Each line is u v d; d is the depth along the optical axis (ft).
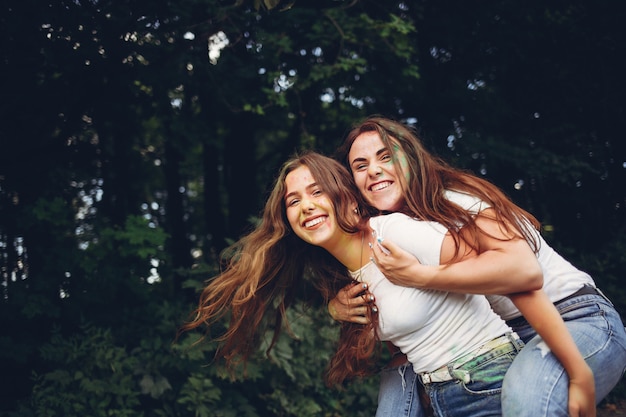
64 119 16.97
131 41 15.94
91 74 16.07
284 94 19.20
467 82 26.32
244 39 19.44
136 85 17.62
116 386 14.17
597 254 25.49
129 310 16.57
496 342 6.69
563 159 24.07
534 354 6.38
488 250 6.38
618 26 25.89
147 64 17.37
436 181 7.02
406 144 7.29
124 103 18.21
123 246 16.43
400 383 8.66
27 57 15.29
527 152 23.89
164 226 30.86
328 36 18.98
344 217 7.30
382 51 20.25
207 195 28.40
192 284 15.62
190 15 16.47
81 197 24.18
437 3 24.56
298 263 8.64
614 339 6.97
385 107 24.70
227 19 17.46
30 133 16.65
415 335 6.82
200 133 19.77
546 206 28.96
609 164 27.76
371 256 7.22
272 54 18.85
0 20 14.66
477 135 24.18
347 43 20.21
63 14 14.97
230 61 18.95
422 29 24.88
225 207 35.37
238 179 25.94
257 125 25.93
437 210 6.72
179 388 15.24
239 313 9.00
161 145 28.43
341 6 19.08
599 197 28.09
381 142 7.43
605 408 18.38
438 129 24.76
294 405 15.88
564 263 7.63
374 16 21.68
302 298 15.56
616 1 25.48
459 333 6.68
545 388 6.12
